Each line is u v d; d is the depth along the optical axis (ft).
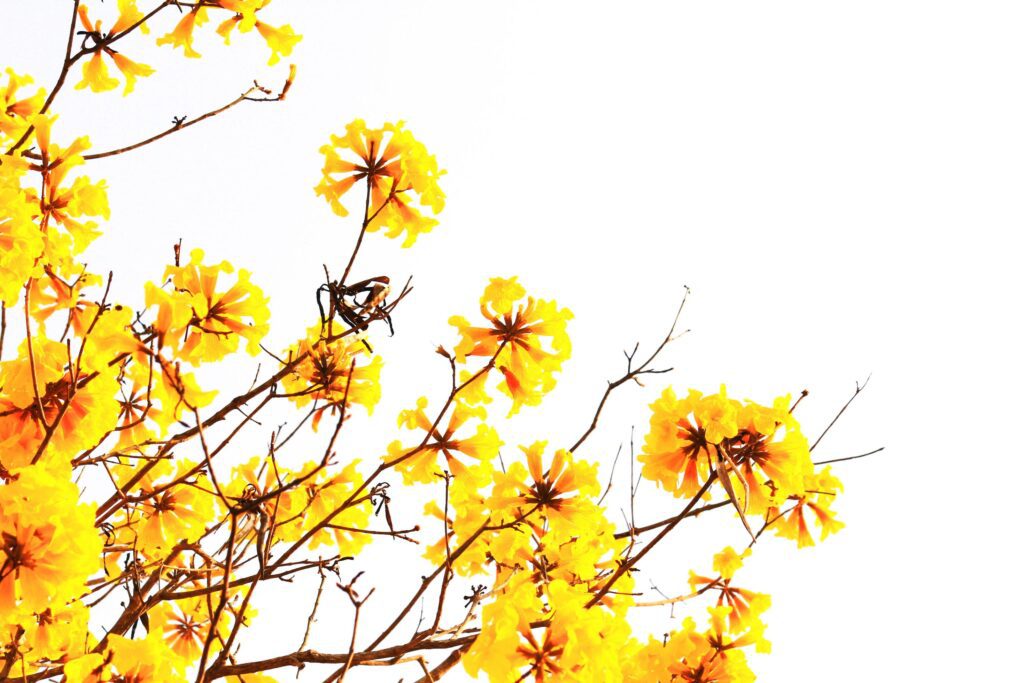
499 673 9.53
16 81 13.79
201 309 9.78
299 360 10.78
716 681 14.96
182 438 11.88
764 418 11.87
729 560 15.55
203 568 12.75
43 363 11.12
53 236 13.10
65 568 8.61
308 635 11.49
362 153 13.14
